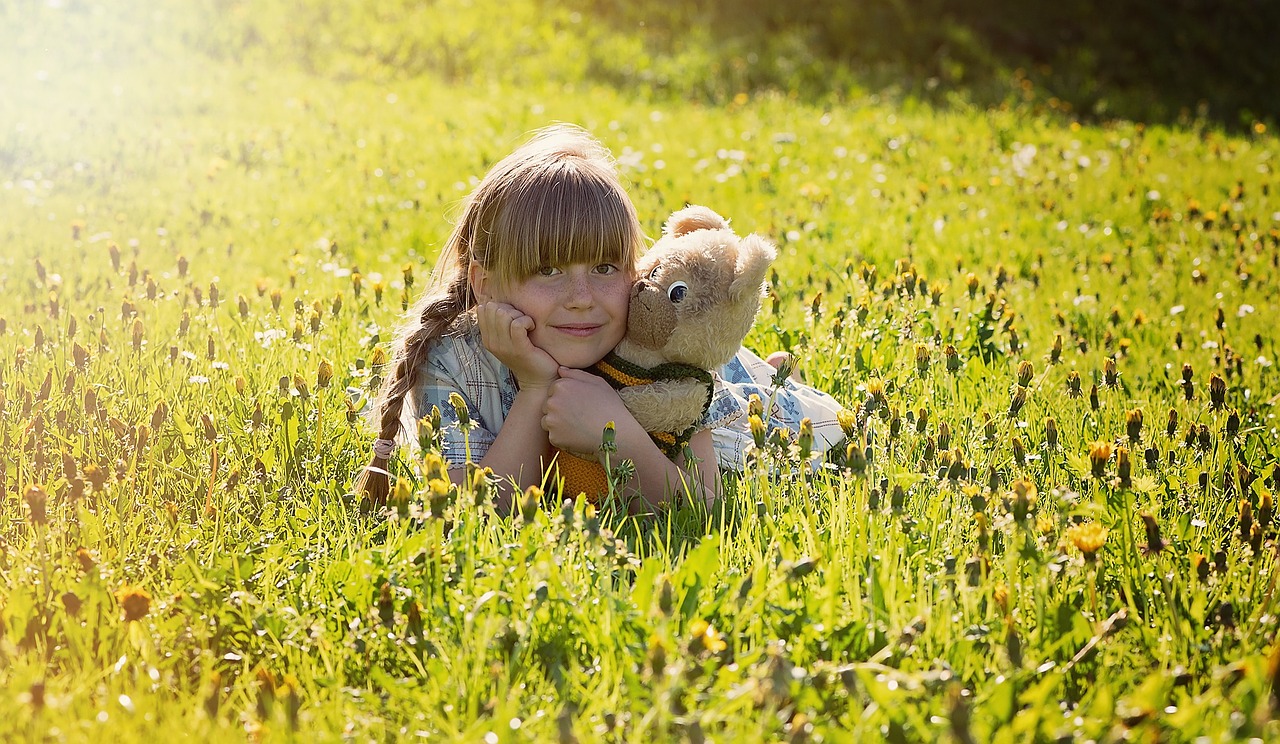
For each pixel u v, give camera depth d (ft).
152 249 18.54
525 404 9.12
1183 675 6.66
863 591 7.25
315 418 10.05
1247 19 58.70
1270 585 7.44
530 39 48.98
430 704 6.27
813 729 5.77
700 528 8.71
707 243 8.68
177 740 5.67
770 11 54.80
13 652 6.18
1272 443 11.41
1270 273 18.45
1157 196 24.86
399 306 13.93
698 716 5.73
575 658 6.64
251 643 7.01
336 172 25.14
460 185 23.63
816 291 15.67
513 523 7.95
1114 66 54.08
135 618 6.41
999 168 28.35
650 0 54.75
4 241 18.44
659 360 8.95
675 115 36.55
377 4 50.75
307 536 8.22
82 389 10.22
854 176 26.96
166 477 9.20
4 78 35.04
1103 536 7.11
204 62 41.29
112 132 28.22
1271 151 33.30
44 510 7.16
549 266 8.79
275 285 15.96
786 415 10.56
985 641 6.78
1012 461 9.63
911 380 11.76
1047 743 5.76
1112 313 14.99
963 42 53.16
